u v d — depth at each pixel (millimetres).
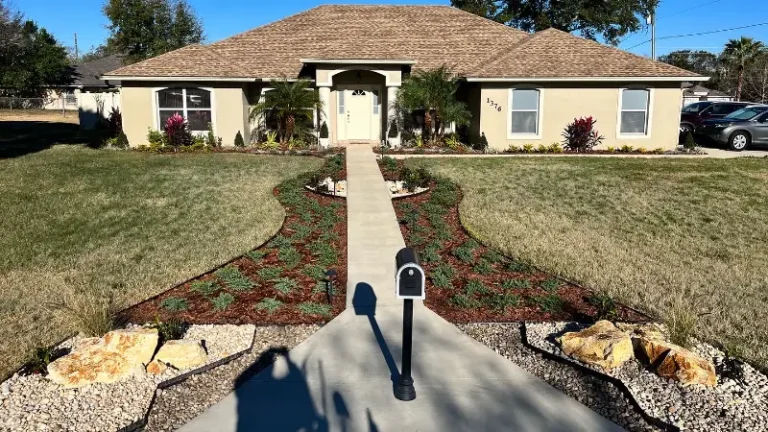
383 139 21938
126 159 18062
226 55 22703
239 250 9055
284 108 20016
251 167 16500
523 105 20188
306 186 13609
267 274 7887
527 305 7008
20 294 7258
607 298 6543
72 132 28875
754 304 7230
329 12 25875
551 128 20422
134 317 6508
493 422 4543
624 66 20172
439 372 5316
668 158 18844
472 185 14125
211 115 20891
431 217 10945
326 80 20422
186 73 20172
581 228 10656
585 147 20266
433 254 8648
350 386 5055
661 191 13828
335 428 4449
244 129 21281
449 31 24531
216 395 4918
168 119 20609
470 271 8227
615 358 5305
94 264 8430
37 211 11438
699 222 11297
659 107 20438
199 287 7363
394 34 24156
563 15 39062
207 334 6059
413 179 13469
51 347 5570
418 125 21734
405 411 4680
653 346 5348
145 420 4508
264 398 4859
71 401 4750
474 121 21219
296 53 22750
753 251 9578
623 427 4516
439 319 6547
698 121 24922
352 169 15711
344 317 6559
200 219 10938
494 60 20953
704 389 4996
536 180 14875
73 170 15922
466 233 10133
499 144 20359
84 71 37375
